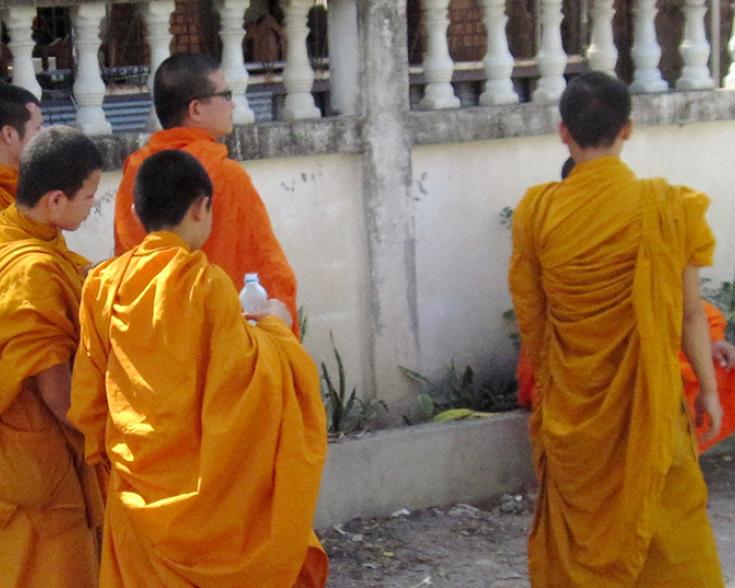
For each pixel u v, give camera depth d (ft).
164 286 10.80
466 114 20.83
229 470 10.85
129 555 11.25
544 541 15.23
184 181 11.33
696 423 16.26
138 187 11.43
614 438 14.23
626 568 14.20
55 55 24.68
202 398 10.86
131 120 21.11
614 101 14.15
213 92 14.02
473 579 17.35
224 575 10.92
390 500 19.33
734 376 17.72
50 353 11.87
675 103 22.34
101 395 11.33
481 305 21.66
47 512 12.38
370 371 20.89
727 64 25.35
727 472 21.03
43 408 12.28
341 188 20.31
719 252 23.39
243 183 13.58
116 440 11.15
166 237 11.23
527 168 21.72
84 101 18.62
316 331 20.44
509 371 21.91
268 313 11.80
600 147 14.21
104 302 11.14
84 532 12.66
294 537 11.08
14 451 12.18
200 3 25.04
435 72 21.03
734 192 23.35
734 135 23.18
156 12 18.70
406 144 20.42
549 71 21.83
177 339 10.76
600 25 22.25
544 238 14.43
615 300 14.05
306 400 11.27
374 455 19.11
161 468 10.93
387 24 20.01
